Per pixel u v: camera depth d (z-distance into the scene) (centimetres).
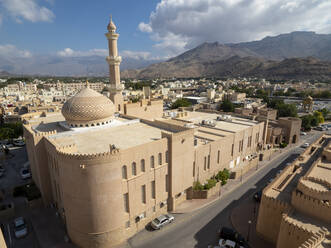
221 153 5003
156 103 6856
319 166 3734
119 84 5841
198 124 6400
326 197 2686
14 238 3297
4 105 11519
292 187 3462
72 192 2897
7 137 7531
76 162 2739
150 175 3406
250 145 6147
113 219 3027
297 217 2777
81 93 4288
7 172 5619
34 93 17200
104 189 2861
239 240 3152
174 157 3672
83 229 2994
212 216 3791
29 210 3947
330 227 2580
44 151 3816
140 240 3253
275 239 3120
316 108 14988
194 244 3189
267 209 3150
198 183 4378
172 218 3625
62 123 4631
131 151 3062
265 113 9219
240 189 4666
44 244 3175
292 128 7594
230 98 15912
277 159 6338
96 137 3878
